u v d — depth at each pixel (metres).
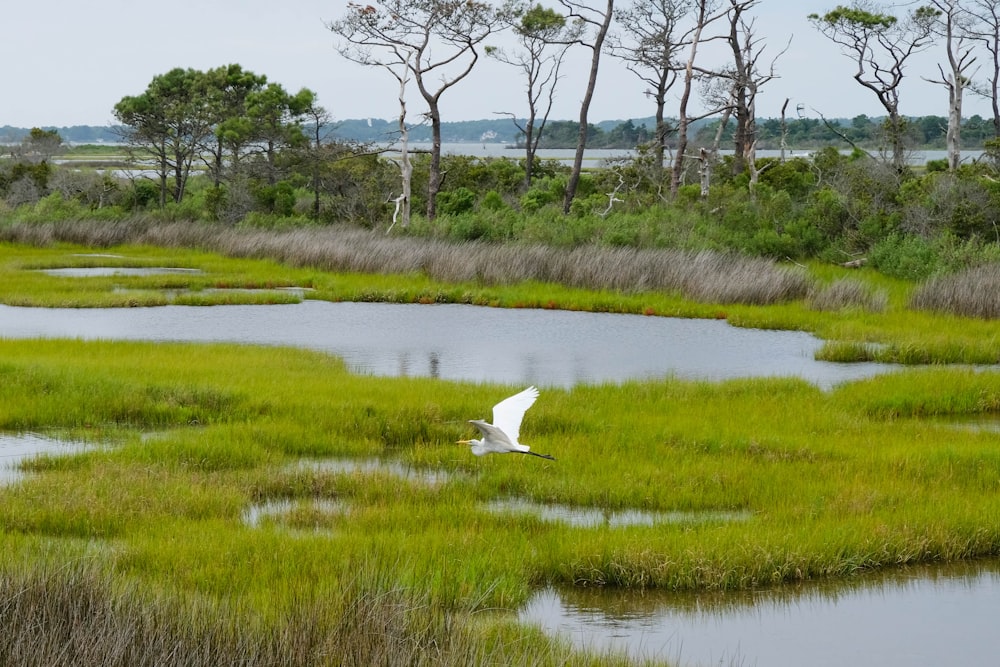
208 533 16.33
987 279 41.41
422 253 53.84
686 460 21.27
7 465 20.72
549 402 25.66
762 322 40.25
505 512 18.19
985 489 19.80
